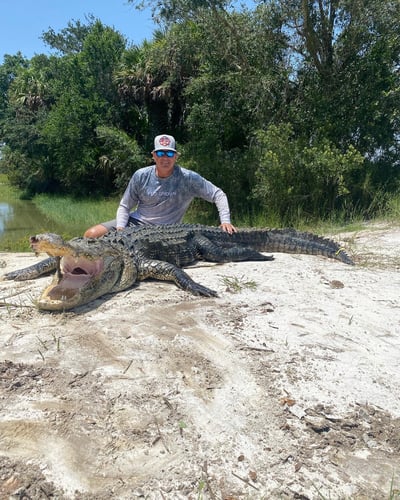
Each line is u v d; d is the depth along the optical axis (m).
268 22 12.09
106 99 25.52
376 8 11.12
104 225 6.72
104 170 24.98
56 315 3.94
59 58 30.88
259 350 3.29
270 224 11.06
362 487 2.08
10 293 4.62
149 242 5.46
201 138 14.70
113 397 2.68
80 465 2.17
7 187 40.78
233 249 6.16
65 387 2.77
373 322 3.85
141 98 22.36
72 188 28.28
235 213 13.30
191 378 2.91
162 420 2.50
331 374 2.99
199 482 2.08
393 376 2.98
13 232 15.24
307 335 3.57
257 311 4.06
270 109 13.02
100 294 4.37
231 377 2.93
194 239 6.23
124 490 2.04
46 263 5.31
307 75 12.65
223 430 2.43
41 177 31.34
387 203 10.56
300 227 10.31
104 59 24.80
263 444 2.34
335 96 12.16
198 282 5.02
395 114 11.38
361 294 4.58
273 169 11.27
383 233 8.23
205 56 13.66
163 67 18.45
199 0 11.47
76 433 2.37
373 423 2.50
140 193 6.43
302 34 11.98
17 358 3.12
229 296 4.51
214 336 3.51
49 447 2.27
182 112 20.83
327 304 4.27
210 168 13.84
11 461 2.17
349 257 6.29
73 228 15.79
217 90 14.02
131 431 2.40
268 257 6.21
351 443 2.36
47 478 2.09
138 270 5.00
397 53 11.88
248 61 13.09
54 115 26.23
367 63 11.52
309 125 12.41
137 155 21.80
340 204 11.52
